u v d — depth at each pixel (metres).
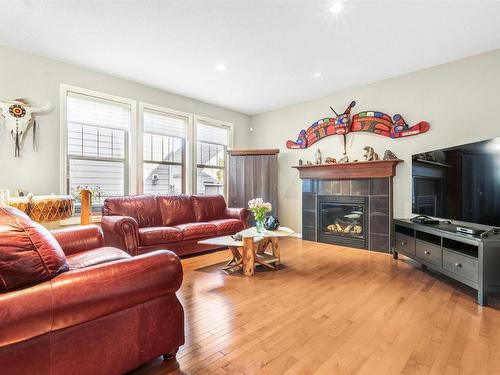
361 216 4.32
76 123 3.71
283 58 3.42
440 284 2.67
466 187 2.73
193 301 2.27
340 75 3.95
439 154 3.10
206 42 3.03
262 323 1.90
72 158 3.70
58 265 1.14
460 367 1.43
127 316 1.30
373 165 4.10
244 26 2.73
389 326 1.86
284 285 2.64
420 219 3.34
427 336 1.73
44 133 3.38
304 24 2.70
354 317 1.99
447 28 2.77
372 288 2.56
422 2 2.37
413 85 3.85
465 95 3.43
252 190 5.32
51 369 1.08
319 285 2.64
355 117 4.42
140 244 3.24
